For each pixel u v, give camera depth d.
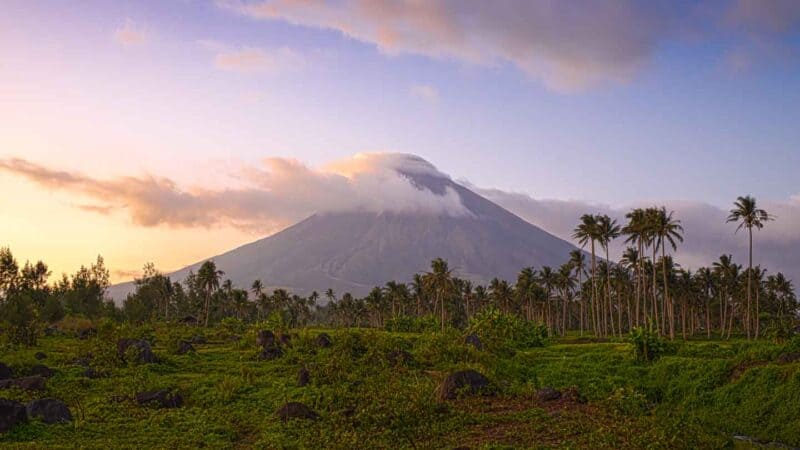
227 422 33.06
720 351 55.81
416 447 27.44
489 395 41.03
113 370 49.97
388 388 35.31
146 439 29.09
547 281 130.75
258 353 60.78
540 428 31.33
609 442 27.58
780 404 36.97
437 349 55.62
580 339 101.06
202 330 101.19
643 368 51.28
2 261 94.88
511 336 77.00
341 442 27.72
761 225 93.31
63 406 32.47
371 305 156.00
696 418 39.09
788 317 125.00
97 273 123.50
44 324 89.06
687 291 113.75
